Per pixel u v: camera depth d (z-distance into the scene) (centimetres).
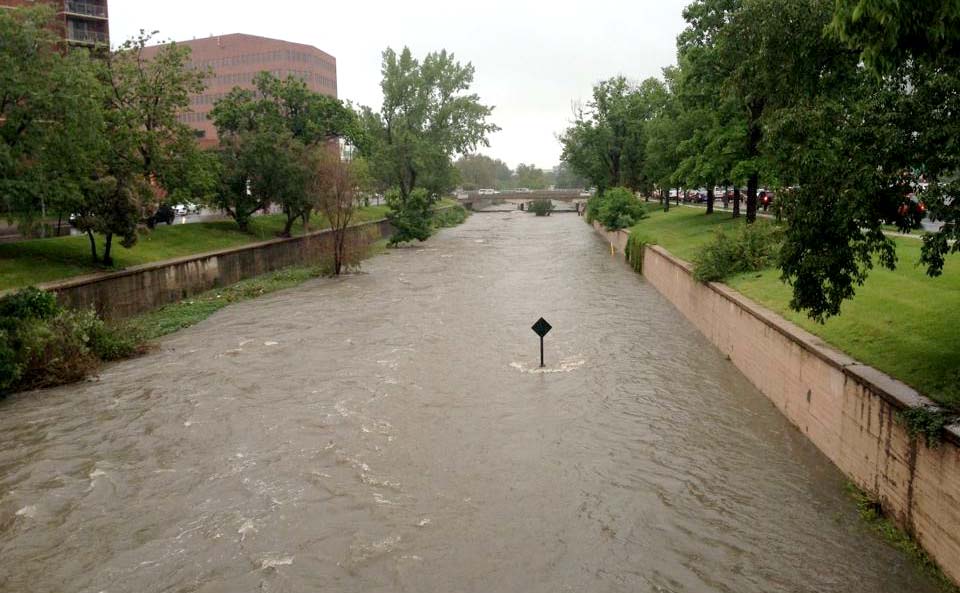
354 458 1440
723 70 3081
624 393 1802
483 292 3469
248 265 4069
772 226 2509
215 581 1024
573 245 5938
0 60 2478
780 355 1603
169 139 3781
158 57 3684
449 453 1457
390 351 2294
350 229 4519
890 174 988
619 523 1157
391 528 1161
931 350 1207
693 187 3762
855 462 1204
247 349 2355
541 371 2019
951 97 937
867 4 891
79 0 5934
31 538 1159
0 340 1900
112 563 1080
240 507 1247
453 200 12225
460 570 1036
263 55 11100
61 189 2639
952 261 1716
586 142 6862
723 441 1469
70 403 1822
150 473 1395
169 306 3162
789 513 1159
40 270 2744
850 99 1394
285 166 4391
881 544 1038
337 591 992
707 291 2394
